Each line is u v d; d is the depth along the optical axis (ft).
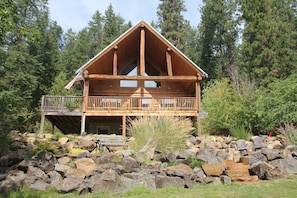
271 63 86.89
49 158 27.84
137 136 34.37
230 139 42.68
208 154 32.45
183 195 22.35
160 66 68.80
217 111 54.80
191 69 58.03
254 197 21.44
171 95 65.05
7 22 30.42
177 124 35.78
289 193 22.31
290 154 33.01
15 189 23.04
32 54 102.89
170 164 29.60
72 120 61.31
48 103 53.31
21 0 95.55
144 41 58.59
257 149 38.60
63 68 121.29
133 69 68.49
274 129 49.85
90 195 22.98
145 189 23.81
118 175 25.29
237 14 119.34
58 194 23.16
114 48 56.29
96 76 55.26
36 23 104.27
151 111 54.08
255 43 90.17
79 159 28.09
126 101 59.11
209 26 124.06
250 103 55.21
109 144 37.24
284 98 50.55
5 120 35.70
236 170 28.89
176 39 124.16
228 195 22.09
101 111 53.83
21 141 36.78
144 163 29.07
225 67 122.93
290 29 102.63
